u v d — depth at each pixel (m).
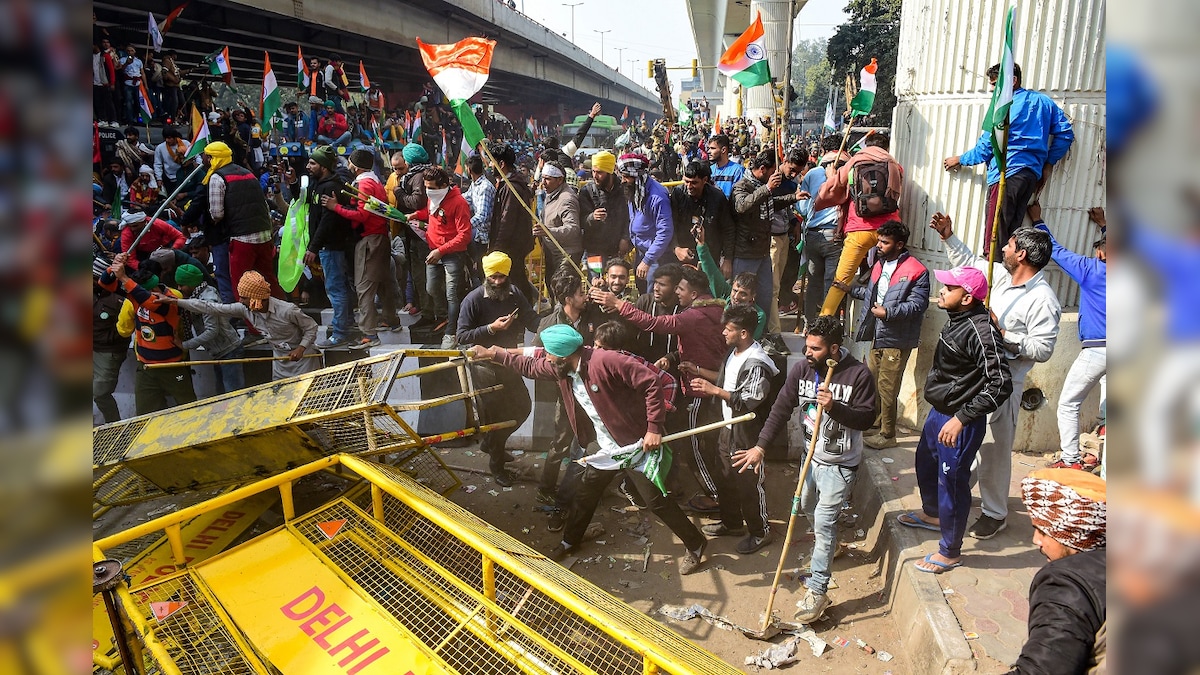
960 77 5.66
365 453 4.55
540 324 5.54
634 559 4.86
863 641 3.99
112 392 6.89
